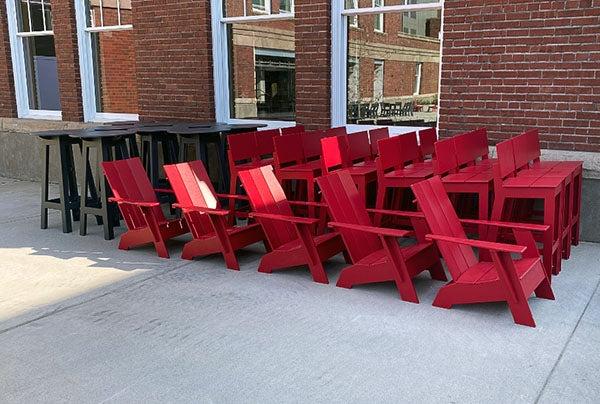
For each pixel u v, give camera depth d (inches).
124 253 203.0
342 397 107.0
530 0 205.0
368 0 249.0
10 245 215.8
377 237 170.4
